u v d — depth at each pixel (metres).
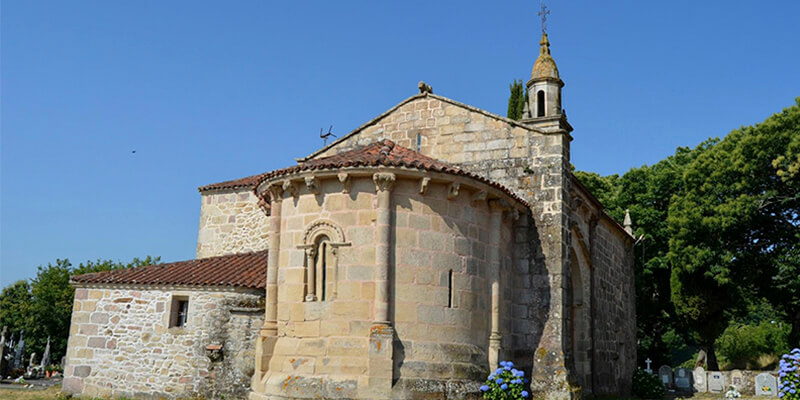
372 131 21.34
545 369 17.70
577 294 22.17
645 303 41.12
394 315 15.16
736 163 31.72
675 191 41.12
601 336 24.62
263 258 22.06
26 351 49.44
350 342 15.02
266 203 18.72
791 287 32.28
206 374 19.27
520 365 18.03
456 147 20.17
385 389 14.54
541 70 20.33
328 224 15.82
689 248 32.44
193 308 19.84
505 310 17.88
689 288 33.56
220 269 21.23
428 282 15.60
